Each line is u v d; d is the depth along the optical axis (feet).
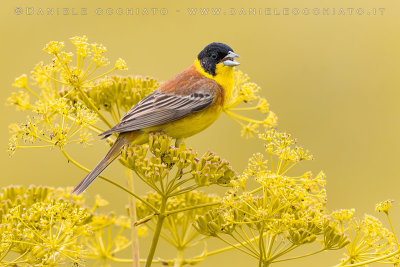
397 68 71.36
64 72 34.91
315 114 70.54
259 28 73.46
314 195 30.42
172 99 37.24
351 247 31.37
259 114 67.97
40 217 30.99
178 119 37.35
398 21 72.38
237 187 30.83
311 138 69.00
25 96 37.24
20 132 34.22
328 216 31.48
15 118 64.64
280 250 30.37
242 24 73.10
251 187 60.44
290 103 70.44
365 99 70.13
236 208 30.40
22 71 66.95
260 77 71.72
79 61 35.06
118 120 37.01
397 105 70.54
